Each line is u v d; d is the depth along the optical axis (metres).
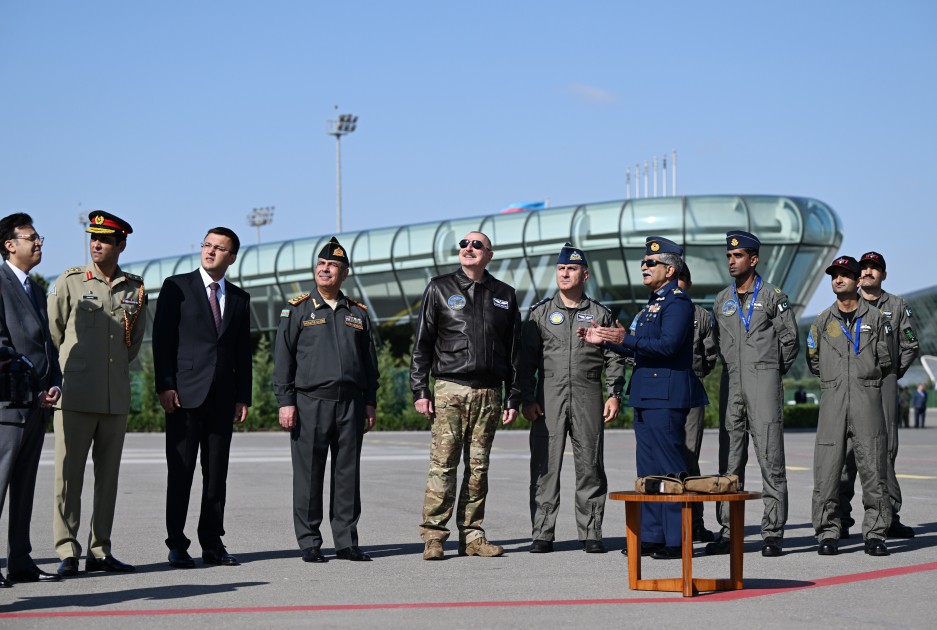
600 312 8.77
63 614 5.93
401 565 7.88
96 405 7.51
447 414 8.31
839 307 8.58
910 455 22.16
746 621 5.71
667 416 8.00
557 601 6.34
